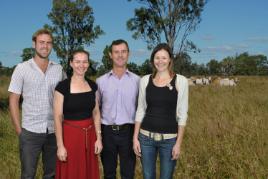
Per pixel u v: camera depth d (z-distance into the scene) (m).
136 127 4.87
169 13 38.91
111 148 5.21
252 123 7.49
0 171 6.54
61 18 40.72
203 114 9.87
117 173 6.08
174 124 4.71
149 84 4.73
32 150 5.09
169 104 4.66
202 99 14.03
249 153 6.08
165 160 4.77
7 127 9.45
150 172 4.84
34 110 5.02
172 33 39.09
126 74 5.18
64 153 4.81
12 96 5.02
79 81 4.87
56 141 5.12
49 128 5.09
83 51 4.86
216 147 6.39
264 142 6.52
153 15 39.25
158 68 4.70
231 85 28.11
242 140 6.70
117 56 5.07
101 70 37.62
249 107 10.66
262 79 39.25
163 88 4.66
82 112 4.86
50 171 5.23
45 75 5.04
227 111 10.05
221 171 5.80
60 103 4.81
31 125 5.04
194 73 60.91
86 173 4.91
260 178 5.36
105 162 5.29
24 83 5.00
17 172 6.47
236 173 5.50
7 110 12.50
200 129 7.85
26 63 5.03
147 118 4.75
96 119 5.04
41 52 4.95
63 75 5.22
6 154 7.48
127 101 5.14
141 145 4.82
